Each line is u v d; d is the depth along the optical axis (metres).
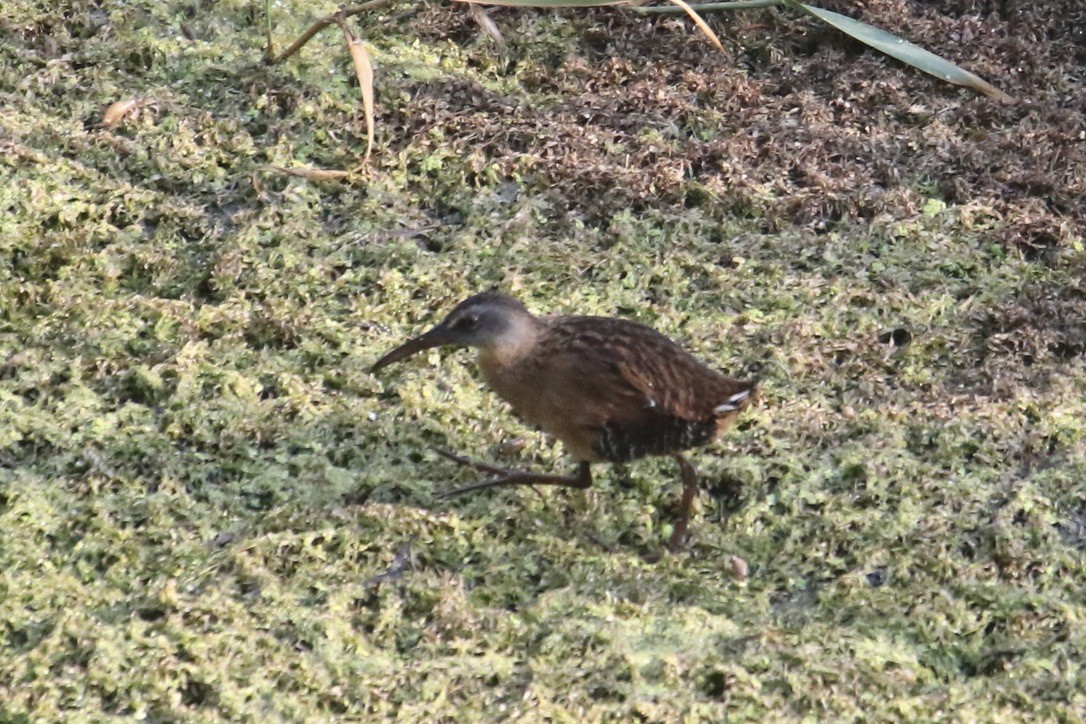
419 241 12.12
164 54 13.56
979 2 14.48
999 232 12.16
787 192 12.55
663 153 12.83
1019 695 8.54
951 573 9.42
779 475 10.09
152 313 11.11
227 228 12.08
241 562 9.16
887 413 10.55
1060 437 10.38
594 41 14.10
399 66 13.62
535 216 12.29
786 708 8.47
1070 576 9.42
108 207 11.98
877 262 11.93
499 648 8.80
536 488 10.05
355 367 10.82
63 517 9.48
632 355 9.37
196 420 10.25
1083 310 11.44
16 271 11.47
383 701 8.40
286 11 14.13
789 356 10.97
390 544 9.45
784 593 9.39
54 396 10.40
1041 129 13.16
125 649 8.52
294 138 12.88
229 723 8.23
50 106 13.00
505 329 9.66
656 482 10.08
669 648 8.79
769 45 14.01
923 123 13.34
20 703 8.21
